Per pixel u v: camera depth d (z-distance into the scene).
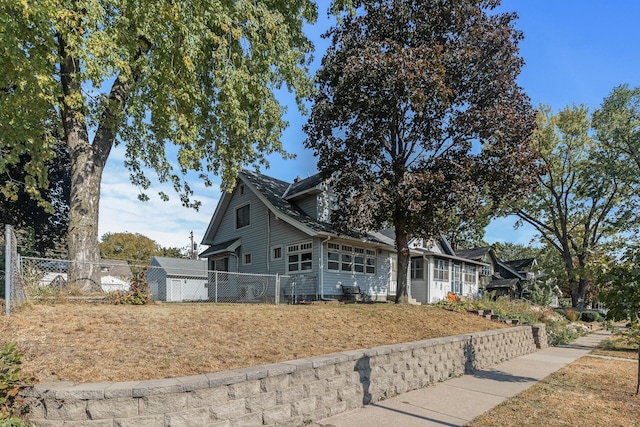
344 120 14.72
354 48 13.96
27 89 7.81
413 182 12.18
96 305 6.76
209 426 3.70
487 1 14.72
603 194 28.12
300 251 17.08
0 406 3.04
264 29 10.61
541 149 28.52
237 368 4.52
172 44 8.72
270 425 4.17
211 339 5.48
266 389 4.19
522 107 14.27
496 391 6.28
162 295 23.86
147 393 3.43
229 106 10.11
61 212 20.00
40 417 3.19
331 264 16.88
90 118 9.48
